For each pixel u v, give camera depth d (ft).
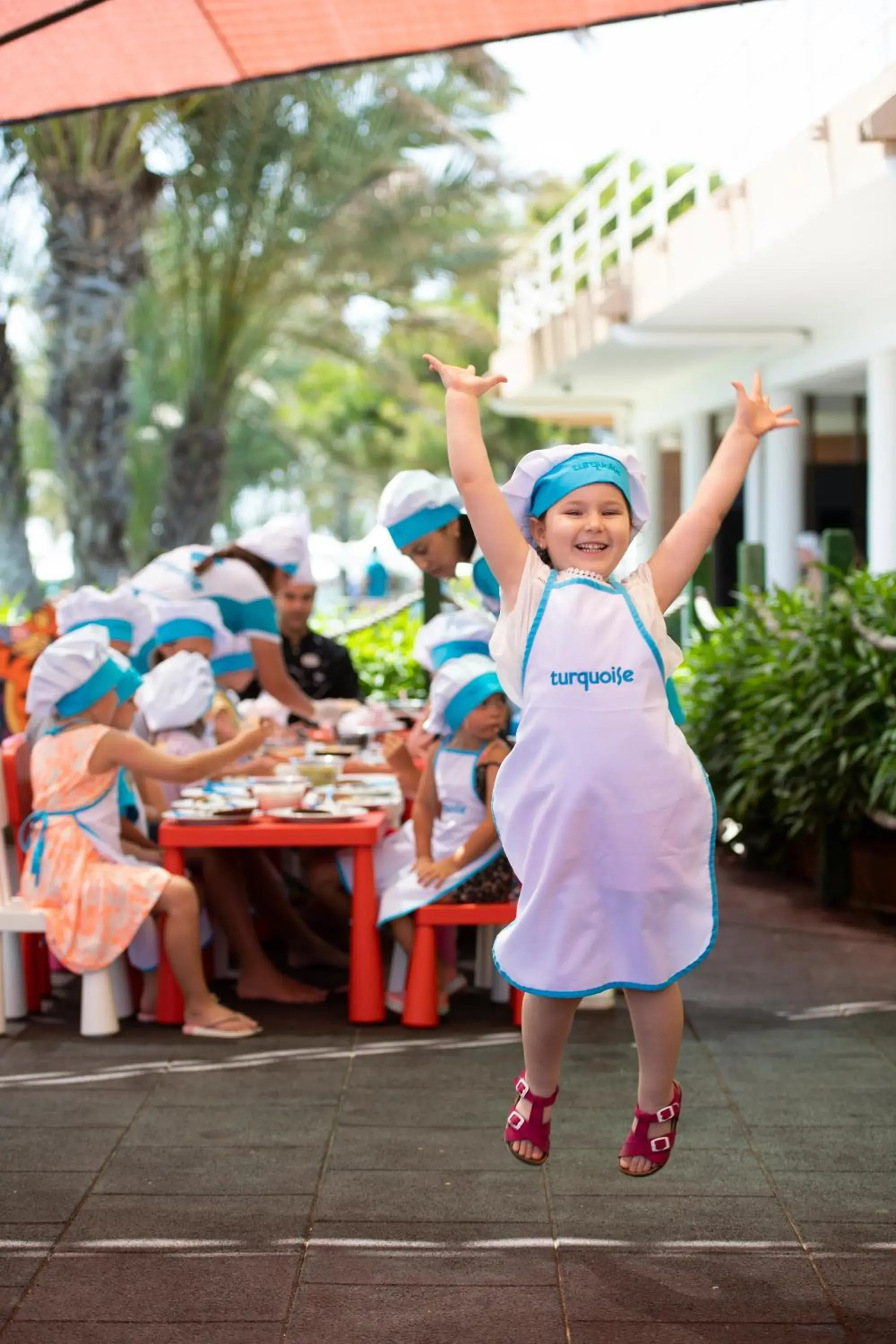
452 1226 10.36
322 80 45.85
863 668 20.20
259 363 66.13
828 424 43.24
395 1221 10.45
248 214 49.08
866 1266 9.71
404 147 49.37
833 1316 9.04
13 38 15.90
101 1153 11.75
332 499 139.85
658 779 9.14
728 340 39.96
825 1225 10.33
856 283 33.32
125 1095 13.19
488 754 15.31
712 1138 12.04
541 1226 10.36
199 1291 9.41
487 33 16.56
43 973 16.70
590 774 9.11
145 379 71.72
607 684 9.14
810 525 43.50
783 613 23.31
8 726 20.29
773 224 28.96
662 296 36.73
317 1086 13.42
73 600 17.43
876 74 24.88
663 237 36.32
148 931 15.66
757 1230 10.27
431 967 15.34
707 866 9.47
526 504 9.76
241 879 16.63
